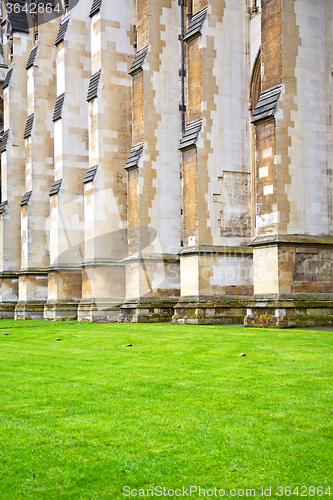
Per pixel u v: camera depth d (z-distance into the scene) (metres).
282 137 17.73
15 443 5.71
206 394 7.55
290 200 17.78
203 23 21.55
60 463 5.16
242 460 5.13
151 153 24.23
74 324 24.69
